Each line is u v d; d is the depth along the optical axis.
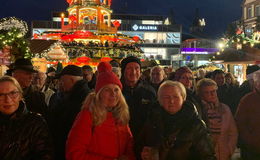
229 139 4.12
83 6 16.69
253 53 11.30
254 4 40.31
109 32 15.97
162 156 2.91
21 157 2.73
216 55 13.14
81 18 17.50
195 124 2.95
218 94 6.83
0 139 2.68
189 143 2.90
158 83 5.57
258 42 11.60
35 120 2.86
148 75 6.79
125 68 4.16
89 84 5.97
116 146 2.99
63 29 16.83
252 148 4.13
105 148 2.91
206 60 44.25
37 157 2.80
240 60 11.76
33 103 3.76
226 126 4.10
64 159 3.58
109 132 2.96
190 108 3.04
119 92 3.05
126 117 3.11
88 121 2.89
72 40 14.27
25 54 7.94
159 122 2.99
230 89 7.06
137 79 4.17
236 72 17.89
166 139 2.91
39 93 3.96
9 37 7.48
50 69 10.10
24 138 2.75
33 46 13.12
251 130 4.16
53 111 3.84
